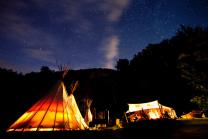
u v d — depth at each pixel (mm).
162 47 25172
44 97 9562
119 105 24141
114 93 25234
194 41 18766
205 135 6625
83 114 17266
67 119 8867
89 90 23359
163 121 11203
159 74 24391
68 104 9922
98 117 20422
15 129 7902
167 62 23812
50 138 6293
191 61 18453
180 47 20984
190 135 6859
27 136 6242
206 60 17688
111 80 26812
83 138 6664
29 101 17953
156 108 18188
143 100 24031
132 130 9016
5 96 17844
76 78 26109
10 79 20828
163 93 23797
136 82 26062
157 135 7578
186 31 20438
